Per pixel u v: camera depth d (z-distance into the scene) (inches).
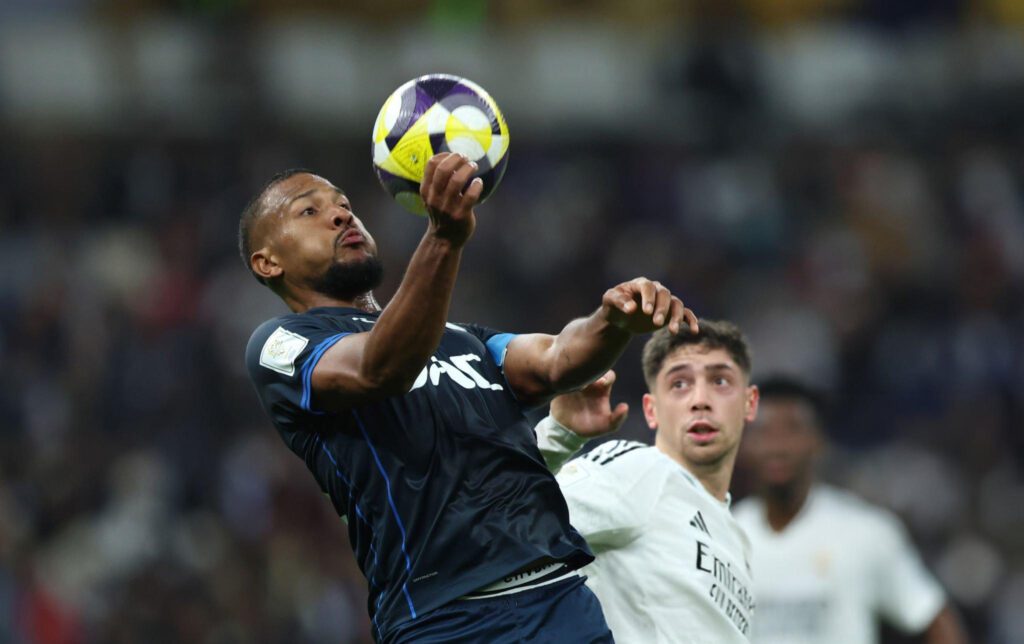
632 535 714.2
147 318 2006.6
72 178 2234.3
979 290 2375.7
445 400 603.8
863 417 2144.4
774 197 2440.9
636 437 1790.1
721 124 2491.4
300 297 642.2
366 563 605.9
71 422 1825.8
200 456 1797.5
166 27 2359.7
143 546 1587.1
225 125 2314.2
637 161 2433.6
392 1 2458.2
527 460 604.7
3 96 2247.8
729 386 783.7
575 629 589.6
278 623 1533.0
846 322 2266.2
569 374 611.5
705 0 2581.2
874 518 1099.9
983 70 2613.2
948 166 2551.7
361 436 594.6
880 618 1134.4
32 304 1975.9
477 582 579.5
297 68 2372.0
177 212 2202.3
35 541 1624.0
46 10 2331.4
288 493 1708.9
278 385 598.5
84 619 1524.4
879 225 2437.3
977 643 1785.2
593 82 2466.8
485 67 2434.8
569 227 2298.2
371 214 2235.5
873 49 2635.3
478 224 2249.0
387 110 621.3
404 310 550.3
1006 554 1931.6
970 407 2090.3
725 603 722.8
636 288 574.2
